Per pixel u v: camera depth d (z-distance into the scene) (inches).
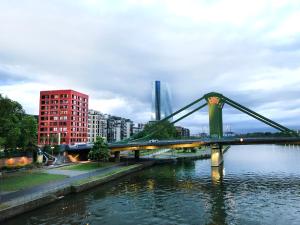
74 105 7854.3
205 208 2247.8
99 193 2770.7
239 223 1883.6
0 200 2042.3
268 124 6087.6
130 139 6806.1
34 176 3149.6
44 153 5516.7
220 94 6348.4
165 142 5531.5
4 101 3029.0
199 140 5369.1
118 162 5502.0
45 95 7859.3
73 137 7746.1
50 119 7746.1
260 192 2881.4
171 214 2075.5
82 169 4138.8
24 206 1967.3
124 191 2898.6
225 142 5280.5
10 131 3097.9
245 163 5876.0
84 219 1931.6
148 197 2623.0
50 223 1828.2
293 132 5482.3
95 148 4835.1
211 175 4158.5
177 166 5487.2
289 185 3277.6
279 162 6008.9
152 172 4549.7
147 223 1868.8
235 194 2785.4
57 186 2610.7
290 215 2062.0
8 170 3585.1
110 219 1943.9
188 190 2984.7
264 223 1884.8
